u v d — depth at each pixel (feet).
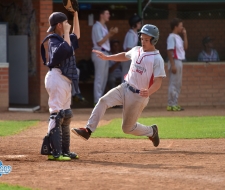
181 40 154.92
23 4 162.30
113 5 186.50
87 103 176.14
